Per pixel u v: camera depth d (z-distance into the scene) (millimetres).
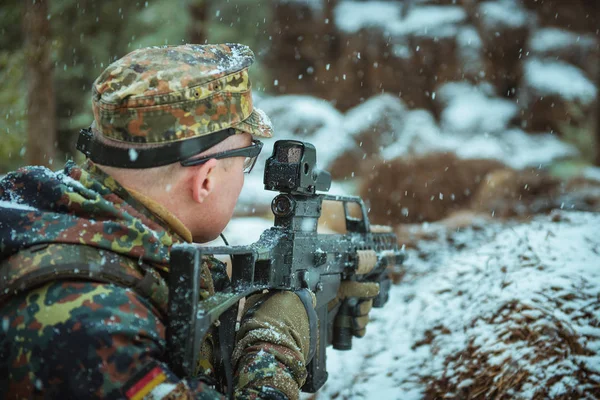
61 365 1179
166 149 1419
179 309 1289
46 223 1298
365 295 2154
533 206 6395
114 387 1176
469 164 9227
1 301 1264
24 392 1203
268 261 1675
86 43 13469
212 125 1449
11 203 1368
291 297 1700
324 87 15898
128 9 13758
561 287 2582
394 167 9109
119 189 1437
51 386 1185
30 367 1195
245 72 1532
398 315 3049
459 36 14867
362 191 9133
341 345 2158
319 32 15891
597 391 2182
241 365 1530
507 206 7094
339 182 13516
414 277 3580
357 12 15766
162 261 1377
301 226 1794
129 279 1316
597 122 14133
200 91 1429
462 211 7984
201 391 1286
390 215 8891
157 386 1205
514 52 14859
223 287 1745
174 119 1411
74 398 1174
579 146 13594
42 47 8070
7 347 1221
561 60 14703
